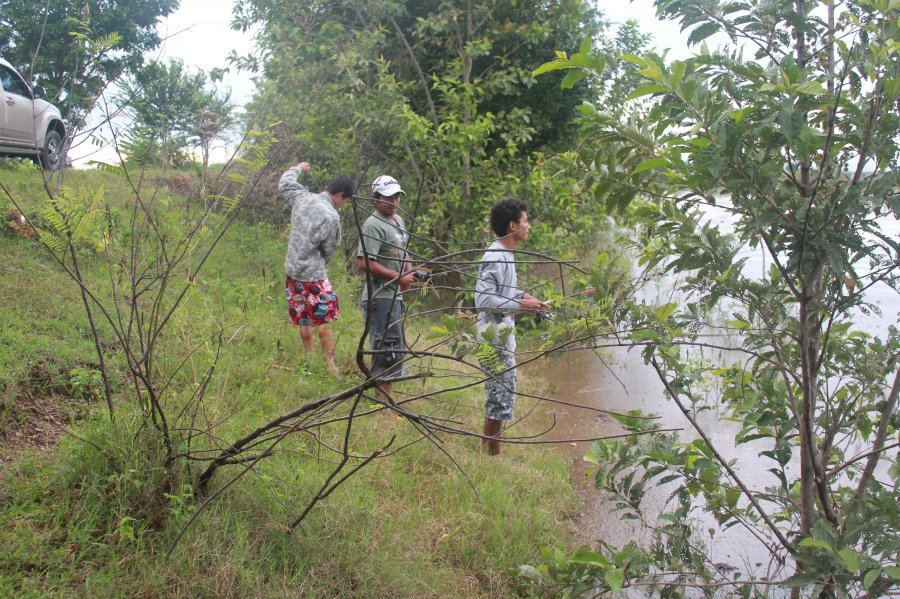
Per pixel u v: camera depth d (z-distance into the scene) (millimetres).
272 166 9500
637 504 3277
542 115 11133
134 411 3502
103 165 3312
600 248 11797
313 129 9281
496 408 4922
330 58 8336
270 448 3191
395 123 8906
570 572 3158
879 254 2914
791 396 3025
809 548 2836
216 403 3967
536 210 9562
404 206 9477
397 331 5523
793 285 2799
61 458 3436
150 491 3199
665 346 2934
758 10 2682
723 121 2475
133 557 2975
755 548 4441
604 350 8383
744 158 2592
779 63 2545
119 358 4641
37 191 7273
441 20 9820
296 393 5023
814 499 3117
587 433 6012
